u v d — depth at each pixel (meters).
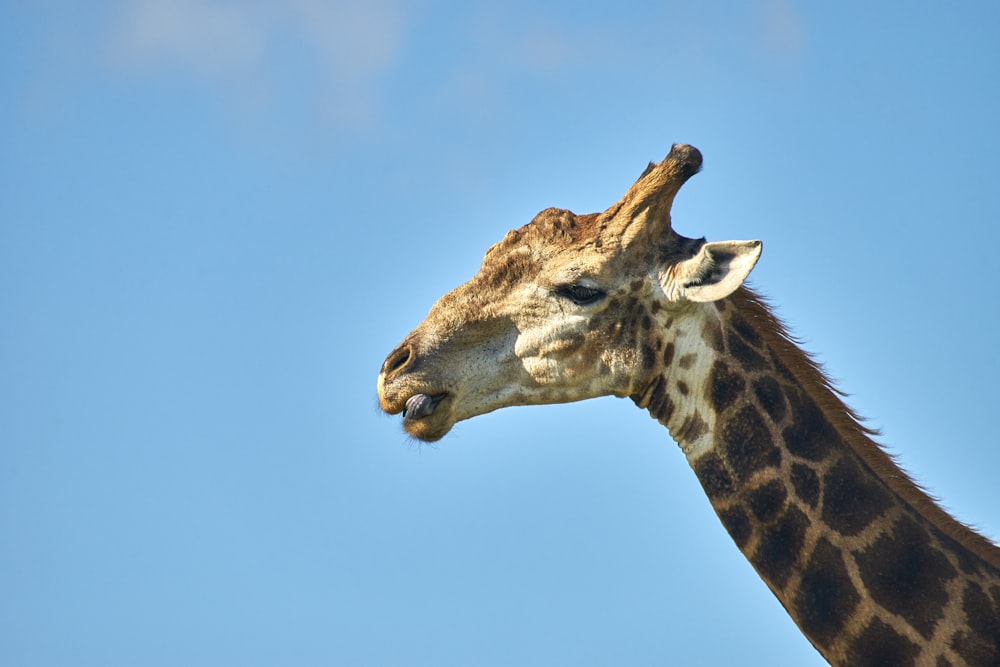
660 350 18.62
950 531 17.23
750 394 18.02
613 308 18.77
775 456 17.61
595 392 19.11
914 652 16.23
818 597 16.83
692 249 18.61
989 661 15.97
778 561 17.20
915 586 16.45
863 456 17.56
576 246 19.02
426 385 19.36
